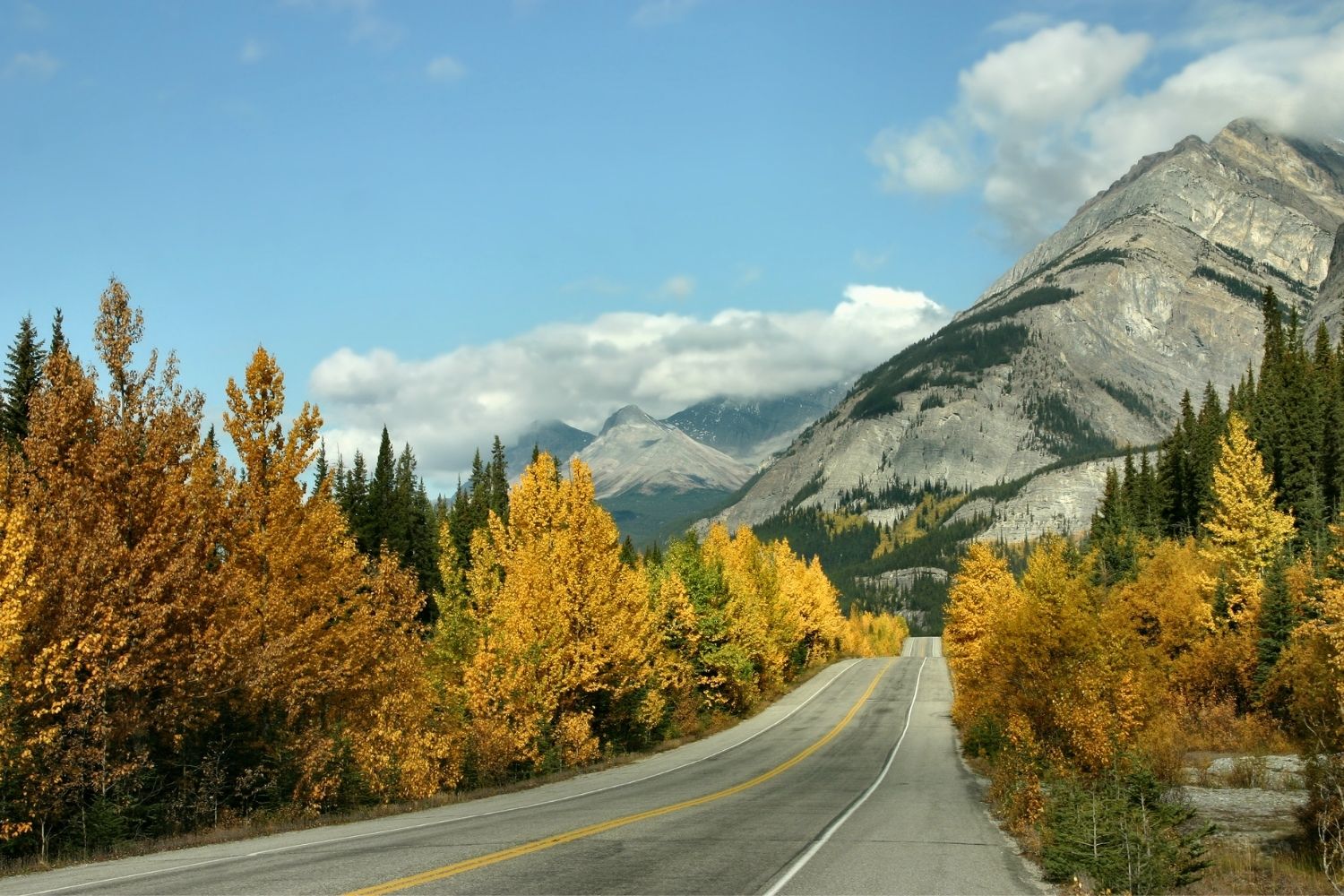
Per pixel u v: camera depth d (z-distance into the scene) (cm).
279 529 2022
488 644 2806
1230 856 1467
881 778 2991
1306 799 2197
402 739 2228
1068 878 1212
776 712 6003
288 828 1730
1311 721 1681
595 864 1234
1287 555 3953
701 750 4119
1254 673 3459
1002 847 1556
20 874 1278
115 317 1775
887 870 1266
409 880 1070
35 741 1416
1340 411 5934
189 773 1758
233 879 1082
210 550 1841
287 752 1936
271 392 2100
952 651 4678
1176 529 7212
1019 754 2234
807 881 1156
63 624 1493
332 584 2077
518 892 1023
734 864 1266
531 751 2850
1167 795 1948
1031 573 2861
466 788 2534
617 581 3284
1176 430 7850
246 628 1767
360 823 1789
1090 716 2067
